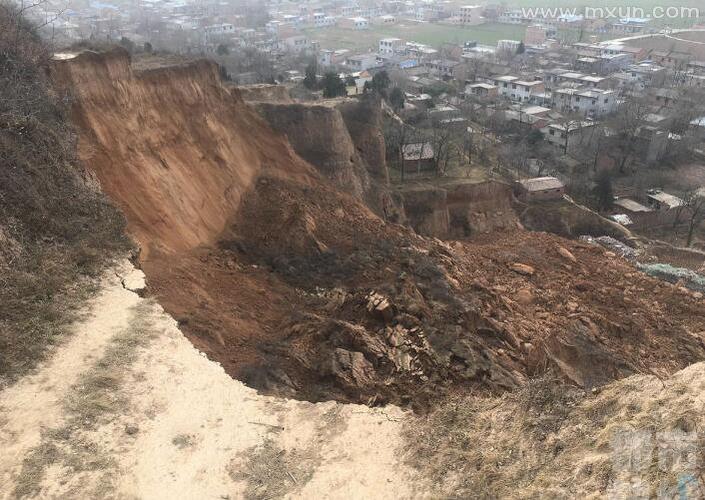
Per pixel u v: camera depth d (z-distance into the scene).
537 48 117.62
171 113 22.44
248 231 22.22
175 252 17.44
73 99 17.62
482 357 15.11
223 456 9.38
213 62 26.75
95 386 10.21
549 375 11.14
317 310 17.23
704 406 8.69
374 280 19.47
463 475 8.96
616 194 54.81
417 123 57.34
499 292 22.56
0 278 11.89
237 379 11.76
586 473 8.30
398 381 13.49
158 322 12.05
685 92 82.38
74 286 12.54
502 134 66.06
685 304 26.20
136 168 18.77
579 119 69.75
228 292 16.61
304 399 11.95
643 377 10.01
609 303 24.58
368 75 82.81
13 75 16.27
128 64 20.91
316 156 31.95
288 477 9.11
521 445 9.30
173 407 10.16
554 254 31.11
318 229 23.50
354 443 9.80
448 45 117.88
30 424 9.37
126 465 8.96
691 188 56.09
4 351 10.52
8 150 13.95
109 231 14.64
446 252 26.30
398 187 38.44
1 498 8.19
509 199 41.56
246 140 27.41
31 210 13.54
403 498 8.73
